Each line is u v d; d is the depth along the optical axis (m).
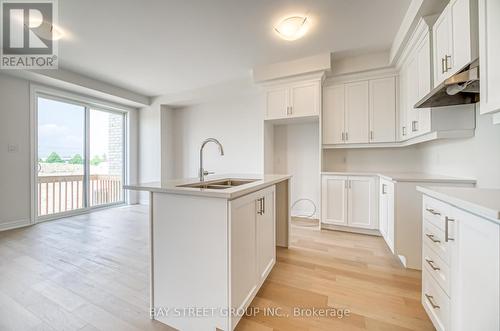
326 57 3.15
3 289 1.83
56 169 4.10
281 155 4.29
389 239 2.54
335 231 3.35
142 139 5.31
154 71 3.76
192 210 1.38
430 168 2.94
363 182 3.15
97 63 3.44
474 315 0.96
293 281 1.96
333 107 3.47
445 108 2.06
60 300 1.69
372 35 2.70
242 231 1.46
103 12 2.25
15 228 3.43
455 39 1.73
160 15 2.31
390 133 3.16
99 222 3.79
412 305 1.63
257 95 4.49
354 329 1.41
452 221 1.14
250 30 2.59
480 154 1.91
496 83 1.16
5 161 3.37
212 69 3.69
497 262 0.83
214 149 4.92
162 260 1.48
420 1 1.98
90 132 4.61
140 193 5.43
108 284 1.91
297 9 2.23
